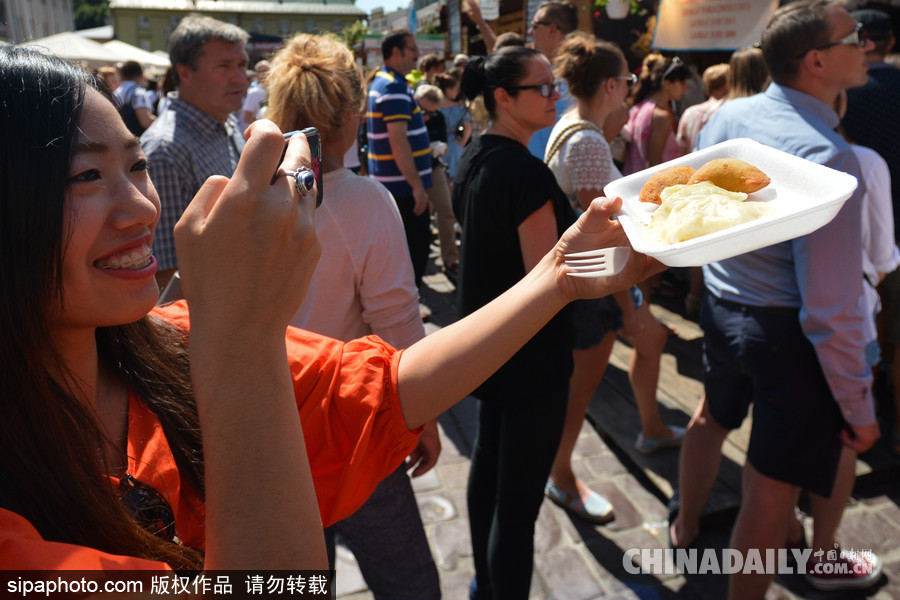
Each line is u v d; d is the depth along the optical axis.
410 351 0.98
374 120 4.27
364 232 1.65
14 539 0.47
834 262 1.59
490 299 1.89
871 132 2.70
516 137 1.97
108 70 7.27
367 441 0.93
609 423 3.18
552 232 1.76
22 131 0.54
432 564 1.73
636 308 2.75
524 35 5.86
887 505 2.67
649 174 1.03
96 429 0.65
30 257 0.56
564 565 2.39
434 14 8.92
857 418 1.69
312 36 1.72
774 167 0.92
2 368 0.57
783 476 1.82
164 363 0.81
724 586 2.27
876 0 4.12
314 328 1.67
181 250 0.56
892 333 2.89
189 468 0.78
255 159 0.54
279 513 0.55
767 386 1.81
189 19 2.41
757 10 4.30
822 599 2.22
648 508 2.69
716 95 4.09
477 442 2.12
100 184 0.59
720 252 0.77
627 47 5.32
